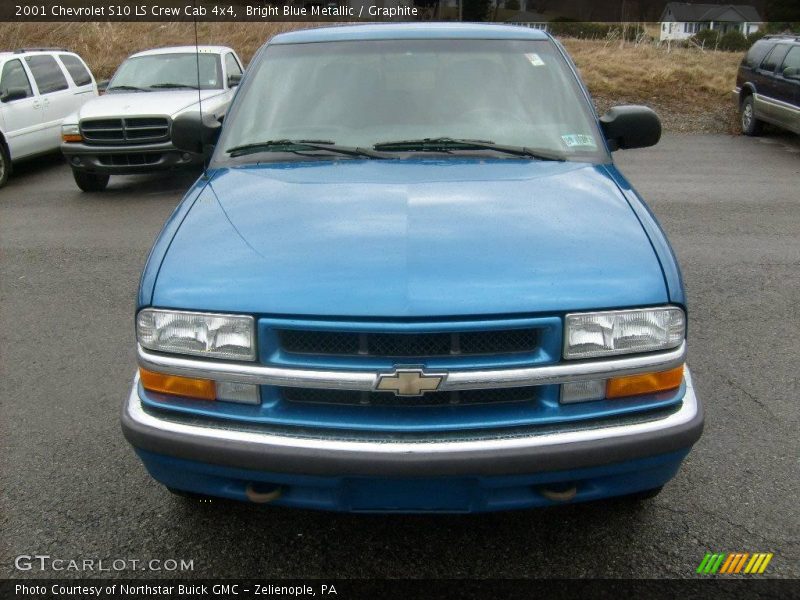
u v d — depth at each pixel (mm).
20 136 10672
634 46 23203
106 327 5113
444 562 2762
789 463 3365
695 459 3402
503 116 3562
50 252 6984
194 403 2471
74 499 3148
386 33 3939
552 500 2439
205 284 2473
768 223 7762
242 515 3039
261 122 3633
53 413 3910
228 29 22797
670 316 2463
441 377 2311
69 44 21781
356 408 2400
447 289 2344
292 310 2346
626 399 2451
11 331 5066
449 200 2881
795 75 12633
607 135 3861
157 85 10398
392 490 2398
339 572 2719
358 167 3266
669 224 7734
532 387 2412
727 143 13617
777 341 4766
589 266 2475
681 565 2723
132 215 8523
